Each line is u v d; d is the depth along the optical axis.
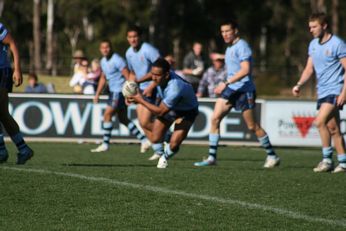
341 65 35.12
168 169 34.50
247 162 42.84
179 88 34.38
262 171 35.50
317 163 43.25
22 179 28.72
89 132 57.53
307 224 23.09
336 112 36.03
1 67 31.83
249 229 22.22
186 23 185.88
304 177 33.44
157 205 25.14
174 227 22.16
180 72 65.94
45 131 57.47
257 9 196.75
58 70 95.12
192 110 35.53
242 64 37.16
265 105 58.12
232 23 37.53
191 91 35.03
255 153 50.75
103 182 28.98
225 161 43.28
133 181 29.77
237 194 27.84
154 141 37.06
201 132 57.47
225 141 57.69
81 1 187.62
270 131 58.25
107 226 22.11
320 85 35.66
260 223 23.02
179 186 29.06
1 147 33.00
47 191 26.78
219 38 189.75
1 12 189.88
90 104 57.53
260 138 38.91
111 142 57.22
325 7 193.00
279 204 26.19
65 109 57.47
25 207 24.38
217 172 33.97
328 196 28.30
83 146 53.34
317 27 35.03
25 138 57.38
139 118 41.84
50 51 168.88
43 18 194.12
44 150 48.34
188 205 25.33
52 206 24.59
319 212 25.05
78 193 26.62
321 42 35.28
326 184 31.34
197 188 28.81
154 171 33.38
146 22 185.50
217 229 22.08
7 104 32.38
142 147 48.59
